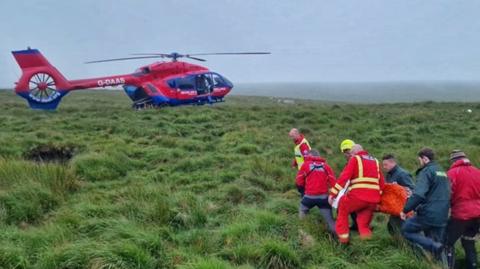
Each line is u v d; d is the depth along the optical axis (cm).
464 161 591
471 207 566
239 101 4106
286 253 574
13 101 3275
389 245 623
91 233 623
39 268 521
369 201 623
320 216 740
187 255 570
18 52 2402
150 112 2062
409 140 1504
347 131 1616
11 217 702
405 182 667
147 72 2403
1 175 859
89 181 967
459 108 2641
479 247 625
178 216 696
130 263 530
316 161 705
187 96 2392
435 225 577
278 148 1305
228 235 630
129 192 810
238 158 1174
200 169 1085
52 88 2439
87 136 1445
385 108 2617
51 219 700
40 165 940
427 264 564
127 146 1270
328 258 588
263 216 675
